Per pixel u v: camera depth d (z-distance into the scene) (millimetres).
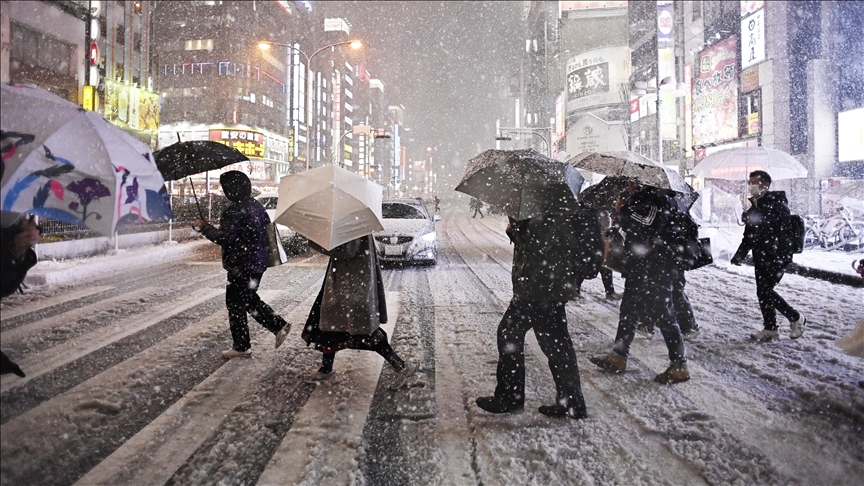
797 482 2824
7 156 2090
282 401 3979
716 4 31266
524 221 3545
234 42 62969
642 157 4484
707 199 15000
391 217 13148
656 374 4629
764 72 26047
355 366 4848
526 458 3080
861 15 22750
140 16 39969
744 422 3584
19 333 6020
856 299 7789
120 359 5043
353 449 3195
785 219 5566
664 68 35969
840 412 3738
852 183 11609
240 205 4832
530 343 5742
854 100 23062
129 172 2340
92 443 3254
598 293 8859
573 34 65500
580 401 3629
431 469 2988
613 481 2844
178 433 3416
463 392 4180
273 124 71000
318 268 12328
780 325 6379
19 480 2768
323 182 3920
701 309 7375
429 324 6590
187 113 62906
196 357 5129
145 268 12289
